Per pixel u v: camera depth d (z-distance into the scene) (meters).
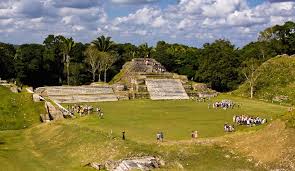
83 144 57.69
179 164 47.50
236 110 93.25
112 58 168.50
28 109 85.81
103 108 98.81
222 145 52.62
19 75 158.62
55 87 122.81
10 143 65.69
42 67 166.12
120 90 129.75
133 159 47.56
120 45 194.75
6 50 172.75
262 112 89.81
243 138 53.69
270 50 175.00
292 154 46.28
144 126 69.88
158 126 69.75
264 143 50.38
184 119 78.44
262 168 45.41
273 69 130.38
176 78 141.50
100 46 167.75
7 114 82.56
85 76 172.00
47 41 178.38
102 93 124.44
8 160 55.00
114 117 81.50
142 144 54.19
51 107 87.69
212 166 46.72
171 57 190.62
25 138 69.75
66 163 53.03
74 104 109.12
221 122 74.00
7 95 90.25
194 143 53.66
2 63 155.88
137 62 150.25
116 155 50.91
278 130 51.72
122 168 45.47
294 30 177.38
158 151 51.62
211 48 173.00
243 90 130.50
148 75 140.62
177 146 52.75
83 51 177.75
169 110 93.88
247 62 142.12
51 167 51.28
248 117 74.31
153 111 92.06
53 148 60.44
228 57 164.25
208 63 165.50
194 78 175.75
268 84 124.50
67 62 164.62
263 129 54.19
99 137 58.84
